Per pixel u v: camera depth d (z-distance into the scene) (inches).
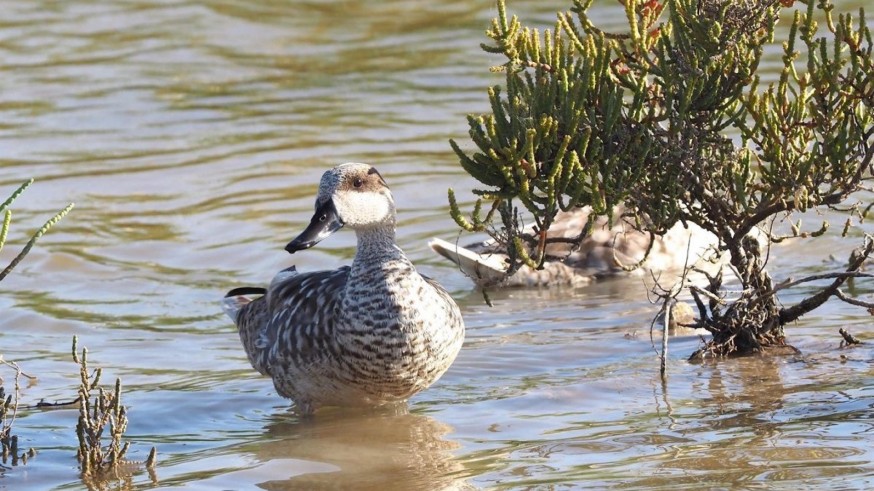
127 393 478.6
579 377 471.8
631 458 369.1
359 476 378.0
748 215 467.5
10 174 846.5
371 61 1179.3
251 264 672.4
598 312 577.9
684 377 461.1
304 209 761.0
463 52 1192.2
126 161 877.8
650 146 441.7
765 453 362.3
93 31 1280.8
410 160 862.5
